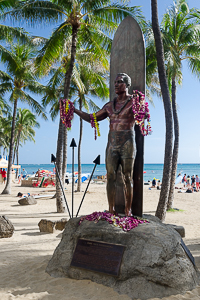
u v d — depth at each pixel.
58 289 4.15
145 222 4.92
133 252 4.30
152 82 17.92
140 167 5.65
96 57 15.11
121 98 5.39
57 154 13.85
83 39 15.30
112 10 12.49
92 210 14.45
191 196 21.81
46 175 31.66
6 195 21.70
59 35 13.21
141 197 5.61
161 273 4.06
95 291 4.02
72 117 5.83
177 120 14.55
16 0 14.11
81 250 4.66
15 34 15.52
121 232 4.56
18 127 44.69
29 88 21.53
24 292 4.09
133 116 5.16
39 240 7.57
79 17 12.92
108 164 5.21
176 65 12.07
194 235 8.88
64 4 12.59
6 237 7.89
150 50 13.85
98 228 4.76
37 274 4.72
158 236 4.43
